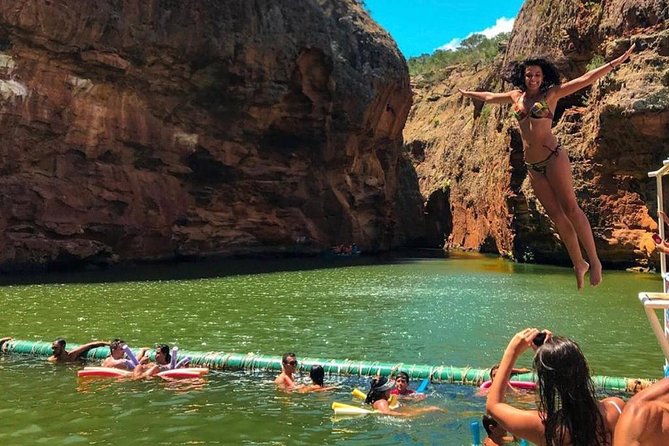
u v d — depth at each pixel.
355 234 50.66
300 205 47.06
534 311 19.69
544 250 41.72
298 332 16.09
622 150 32.75
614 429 3.16
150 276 30.16
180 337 15.34
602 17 36.72
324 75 45.53
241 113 42.06
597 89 34.03
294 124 45.44
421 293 24.72
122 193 35.28
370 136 52.88
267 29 42.16
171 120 38.59
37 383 10.48
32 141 30.89
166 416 8.70
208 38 38.75
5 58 29.88
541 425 3.37
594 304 21.19
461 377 10.95
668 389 3.12
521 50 51.50
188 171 39.47
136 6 35.31
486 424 7.12
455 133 80.50
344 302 21.97
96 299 21.84
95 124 33.75
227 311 19.64
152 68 36.81
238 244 42.94
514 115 4.30
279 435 7.93
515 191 45.06
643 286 26.45
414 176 75.94
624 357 13.09
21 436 7.76
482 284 28.30
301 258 45.94
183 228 39.16
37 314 18.47
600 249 34.53
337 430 8.15
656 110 30.16
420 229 74.62
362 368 11.45
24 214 30.38
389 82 52.50
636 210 33.50
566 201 4.19
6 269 29.69
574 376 3.23
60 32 31.34
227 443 7.59
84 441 7.59
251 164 43.66
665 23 31.97
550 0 44.66
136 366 11.16
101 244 33.62
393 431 8.12
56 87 31.84
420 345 14.47
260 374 11.30
